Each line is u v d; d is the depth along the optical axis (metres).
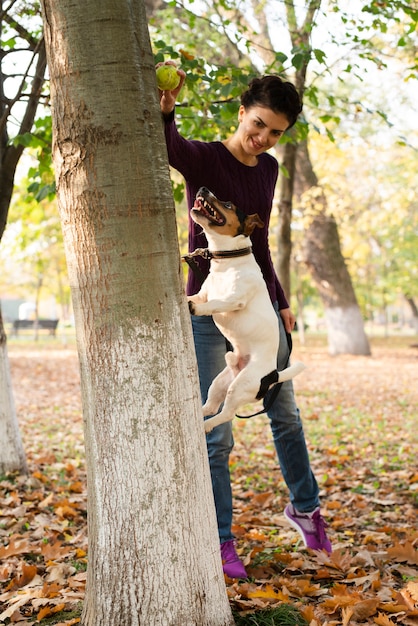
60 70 2.20
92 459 2.26
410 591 2.87
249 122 2.85
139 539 2.19
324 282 18.83
